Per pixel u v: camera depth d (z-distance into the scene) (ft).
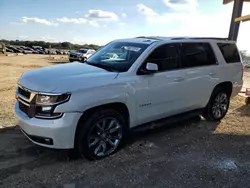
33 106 10.73
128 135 13.93
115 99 11.73
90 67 13.30
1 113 18.11
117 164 11.62
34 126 10.52
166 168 11.41
